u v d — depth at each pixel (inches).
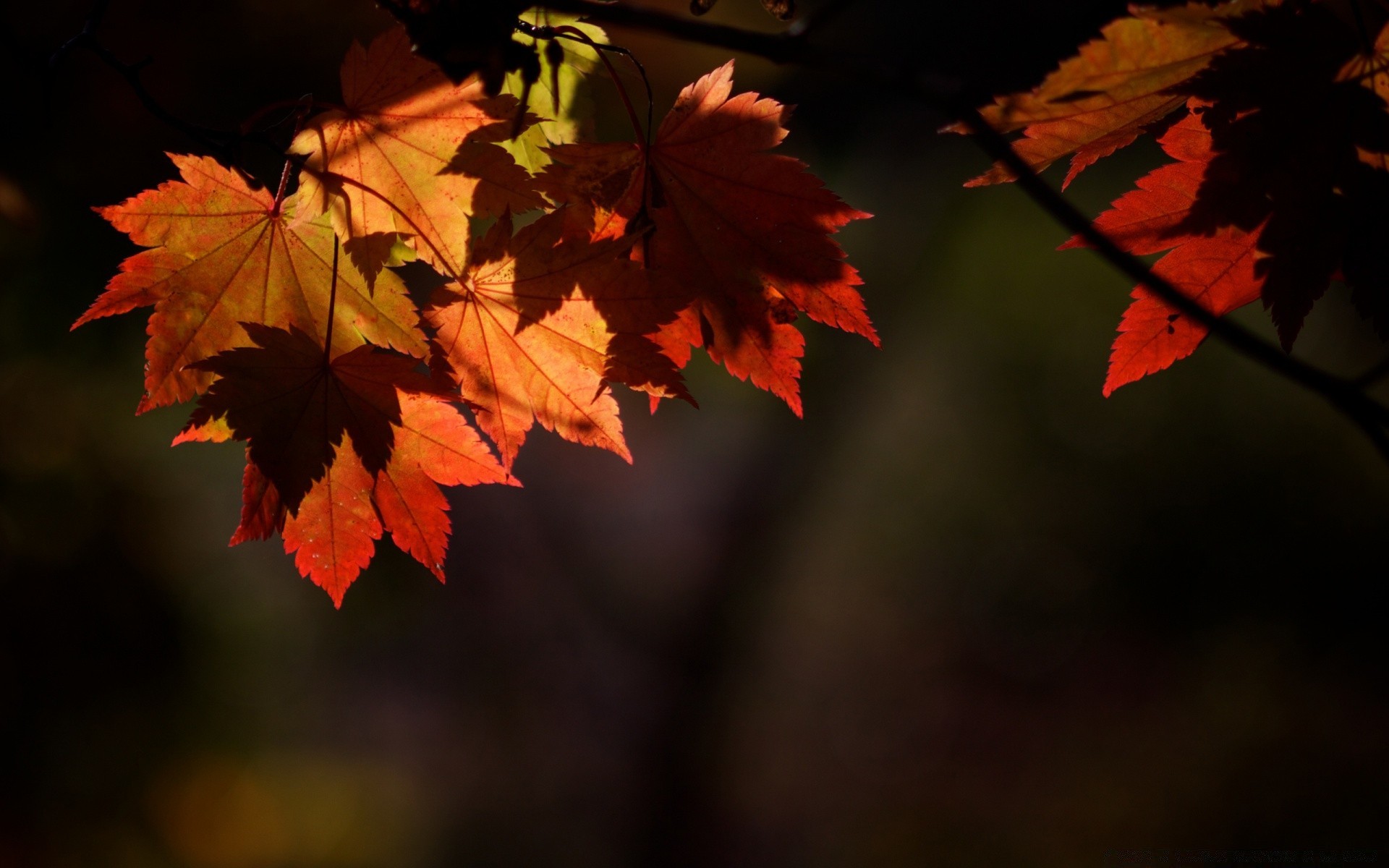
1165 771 314.7
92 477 156.3
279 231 43.3
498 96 41.1
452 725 370.3
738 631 332.2
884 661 399.2
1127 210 43.3
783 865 327.6
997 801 333.4
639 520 369.7
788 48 31.4
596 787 341.1
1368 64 37.2
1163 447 362.9
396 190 41.8
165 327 42.5
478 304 43.1
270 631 230.1
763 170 42.7
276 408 42.3
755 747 369.7
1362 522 331.9
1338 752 294.4
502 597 356.2
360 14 148.6
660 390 43.6
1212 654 346.6
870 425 374.0
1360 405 32.3
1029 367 378.3
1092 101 38.4
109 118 126.0
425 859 350.9
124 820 188.5
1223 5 34.9
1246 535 349.7
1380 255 40.8
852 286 43.6
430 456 45.0
